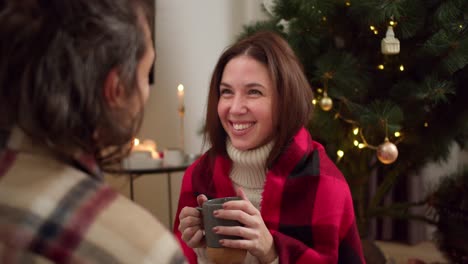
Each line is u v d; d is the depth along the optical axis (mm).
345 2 1730
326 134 1813
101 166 517
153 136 2799
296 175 1055
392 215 2162
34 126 435
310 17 1725
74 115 438
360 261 1066
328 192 1042
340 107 1801
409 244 2900
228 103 1036
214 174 1127
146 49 509
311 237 1025
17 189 435
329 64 1686
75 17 434
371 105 1735
